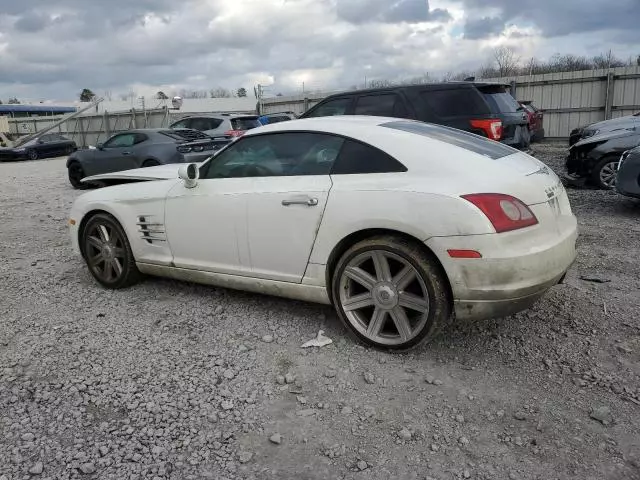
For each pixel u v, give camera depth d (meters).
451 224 3.19
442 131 4.12
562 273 3.49
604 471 2.48
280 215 3.84
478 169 3.41
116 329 4.12
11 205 10.75
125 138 12.59
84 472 2.56
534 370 3.37
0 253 6.61
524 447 2.66
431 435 2.78
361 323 3.70
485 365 3.44
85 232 5.09
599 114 20.23
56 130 37.03
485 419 2.89
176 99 31.11
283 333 3.96
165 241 4.56
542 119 19.42
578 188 9.91
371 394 3.15
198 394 3.20
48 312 4.52
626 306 4.26
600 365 3.39
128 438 2.81
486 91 8.19
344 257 3.61
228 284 4.30
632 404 2.97
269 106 27.61
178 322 4.22
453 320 4.07
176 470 2.57
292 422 2.92
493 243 3.15
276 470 2.56
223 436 2.81
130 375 3.42
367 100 8.58
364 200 3.48
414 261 3.34
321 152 3.85
